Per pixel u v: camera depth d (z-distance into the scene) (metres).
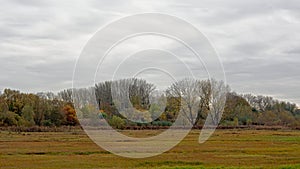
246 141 46.66
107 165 27.41
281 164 28.55
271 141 47.00
